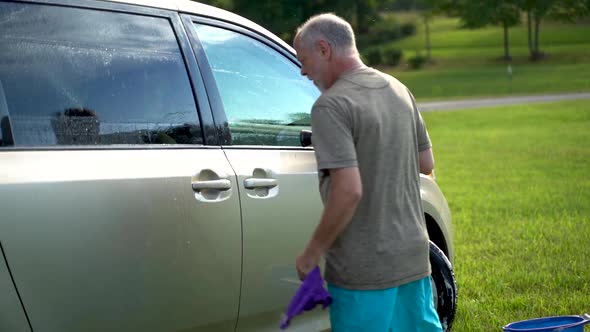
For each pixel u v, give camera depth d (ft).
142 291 18.81
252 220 21.18
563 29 581.94
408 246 18.28
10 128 17.08
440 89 305.94
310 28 18.45
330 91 17.89
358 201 17.24
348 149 17.25
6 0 17.75
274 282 21.99
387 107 18.20
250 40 23.49
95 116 18.69
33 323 16.94
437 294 26.58
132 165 18.81
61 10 18.74
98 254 17.89
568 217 50.31
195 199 19.84
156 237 18.99
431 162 20.52
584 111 163.43
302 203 22.68
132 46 19.98
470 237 45.39
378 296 18.06
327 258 18.53
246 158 21.58
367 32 372.58
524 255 40.04
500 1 451.53
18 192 16.62
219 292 20.52
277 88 23.84
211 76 21.63
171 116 20.25
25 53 17.81
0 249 16.33
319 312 24.64
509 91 274.36
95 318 17.98
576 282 34.63
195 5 22.30
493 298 32.73
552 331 22.27
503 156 93.30
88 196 17.75
